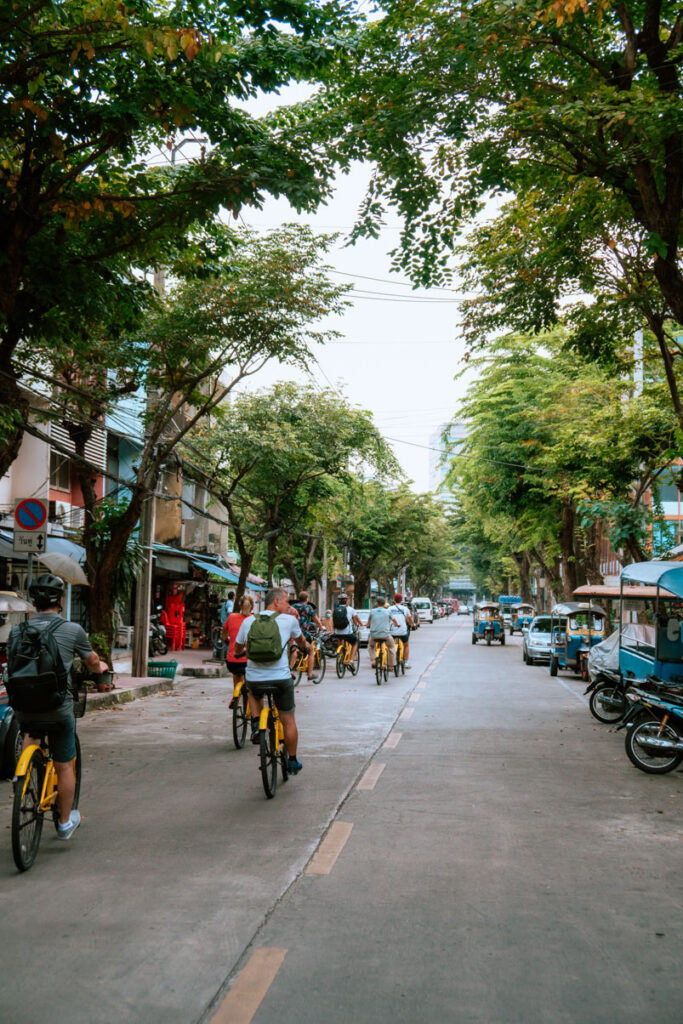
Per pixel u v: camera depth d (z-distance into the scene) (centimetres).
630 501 2386
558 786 870
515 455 3300
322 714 1430
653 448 2238
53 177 1013
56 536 2169
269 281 1695
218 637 3056
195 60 886
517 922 480
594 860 608
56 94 911
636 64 1077
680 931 470
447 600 15512
